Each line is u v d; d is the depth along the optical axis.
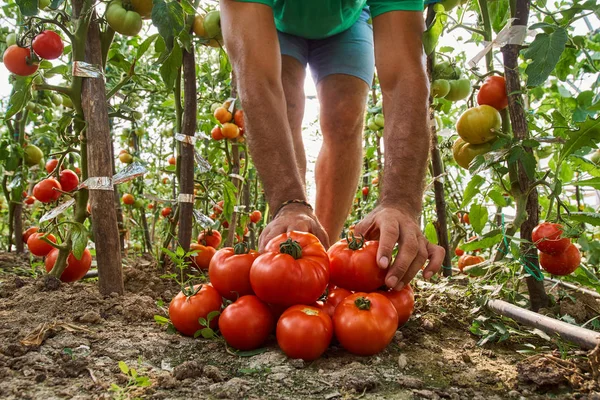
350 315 0.64
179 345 0.69
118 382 0.55
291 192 0.78
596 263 0.82
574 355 0.65
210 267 0.74
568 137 0.78
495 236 0.86
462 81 1.22
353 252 0.70
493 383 0.58
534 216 0.84
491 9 1.08
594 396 0.53
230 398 0.53
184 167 1.18
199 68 1.68
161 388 0.55
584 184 0.89
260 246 0.74
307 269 0.65
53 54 0.90
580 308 0.80
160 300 0.88
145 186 2.18
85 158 0.95
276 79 0.82
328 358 0.65
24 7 0.84
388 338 0.64
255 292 0.67
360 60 1.23
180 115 1.20
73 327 0.72
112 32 0.96
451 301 0.91
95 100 0.90
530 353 0.69
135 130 1.86
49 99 1.49
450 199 1.72
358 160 1.23
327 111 1.23
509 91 0.84
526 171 0.79
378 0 0.86
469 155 0.91
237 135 1.52
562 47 0.72
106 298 0.88
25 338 0.66
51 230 0.96
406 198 0.73
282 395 0.54
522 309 0.76
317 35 1.20
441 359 0.66
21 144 1.43
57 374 0.57
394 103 0.80
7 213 2.18
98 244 0.90
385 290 0.73
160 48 1.02
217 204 1.72
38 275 1.17
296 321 0.62
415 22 0.85
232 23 0.82
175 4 0.83
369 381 0.56
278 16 1.16
